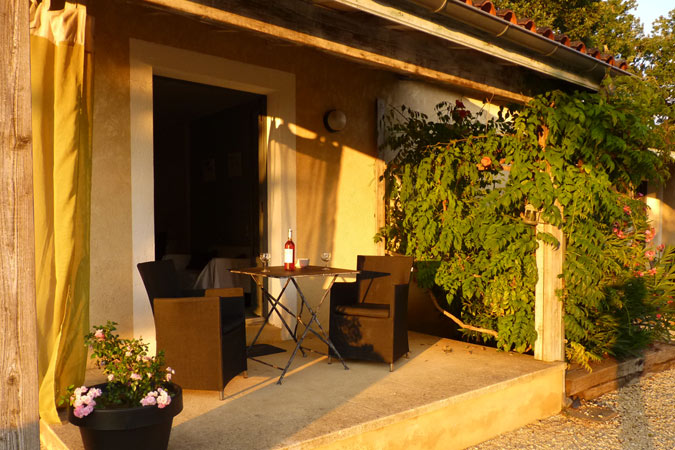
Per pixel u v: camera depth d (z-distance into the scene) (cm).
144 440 246
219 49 468
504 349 468
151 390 258
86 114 295
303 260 432
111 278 410
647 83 470
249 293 571
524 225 437
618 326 491
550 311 430
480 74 412
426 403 330
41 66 277
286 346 489
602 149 437
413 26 329
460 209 491
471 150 487
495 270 446
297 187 526
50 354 290
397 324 415
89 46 296
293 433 283
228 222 620
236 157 598
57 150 279
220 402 334
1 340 181
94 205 402
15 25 183
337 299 441
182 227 755
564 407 429
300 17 294
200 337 338
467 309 533
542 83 474
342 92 562
